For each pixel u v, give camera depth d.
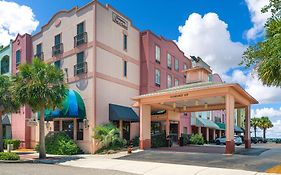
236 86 20.45
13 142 30.75
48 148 24.38
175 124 35.38
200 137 37.62
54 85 20.45
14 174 13.14
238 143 40.56
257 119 77.50
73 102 24.59
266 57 10.20
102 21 26.86
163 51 35.31
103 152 24.02
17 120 33.31
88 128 25.11
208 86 20.88
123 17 29.95
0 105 23.19
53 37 30.36
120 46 29.17
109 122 26.53
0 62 38.06
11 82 22.78
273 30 9.51
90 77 25.64
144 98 25.05
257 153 20.89
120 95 28.52
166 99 23.61
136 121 28.48
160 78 33.94
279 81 11.11
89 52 26.08
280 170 13.46
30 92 19.34
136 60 31.58
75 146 24.25
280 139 62.41
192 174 13.38
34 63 20.36
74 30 27.92
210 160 17.05
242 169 13.98
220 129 50.81
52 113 24.36
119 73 28.69
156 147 27.88
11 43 36.00
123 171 14.91
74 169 15.41
